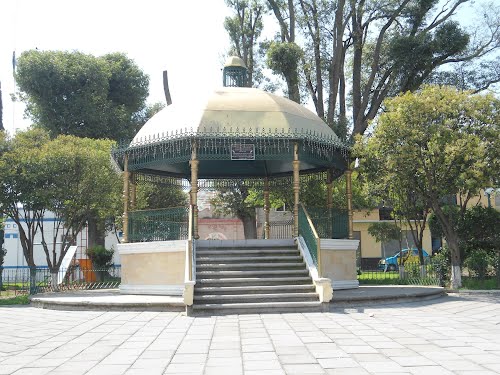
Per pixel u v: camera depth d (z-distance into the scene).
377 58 24.91
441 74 26.08
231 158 14.30
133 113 38.88
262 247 14.47
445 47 23.14
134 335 8.80
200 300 11.66
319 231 15.41
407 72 24.16
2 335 9.06
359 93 25.83
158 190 27.50
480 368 5.99
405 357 6.64
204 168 19.19
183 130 14.51
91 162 18.28
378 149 16.16
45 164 17.62
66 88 32.34
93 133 32.75
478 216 18.70
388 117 16.02
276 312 11.40
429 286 17.17
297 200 14.70
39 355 7.24
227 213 27.09
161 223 14.66
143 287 14.48
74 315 11.70
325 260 14.84
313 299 11.91
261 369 6.14
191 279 11.86
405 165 16.05
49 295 15.31
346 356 6.76
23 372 6.21
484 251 18.88
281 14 26.14
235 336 8.47
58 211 18.73
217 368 6.25
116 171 18.47
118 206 20.44
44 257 29.98
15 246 29.97
